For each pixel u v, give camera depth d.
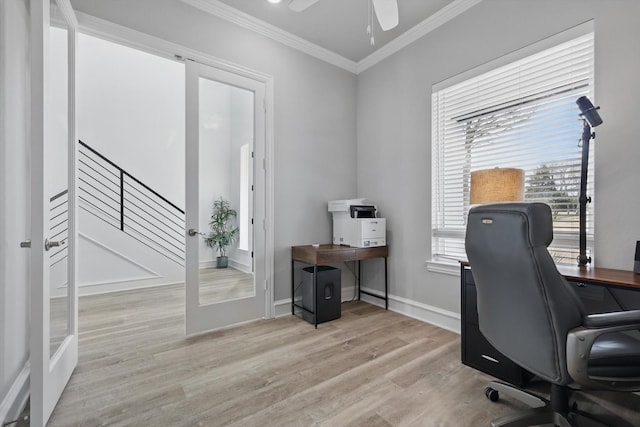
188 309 2.42
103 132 4.39
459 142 2.62
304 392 1.65
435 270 2.70
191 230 2.43
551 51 2.06
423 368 1.91
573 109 1.97
